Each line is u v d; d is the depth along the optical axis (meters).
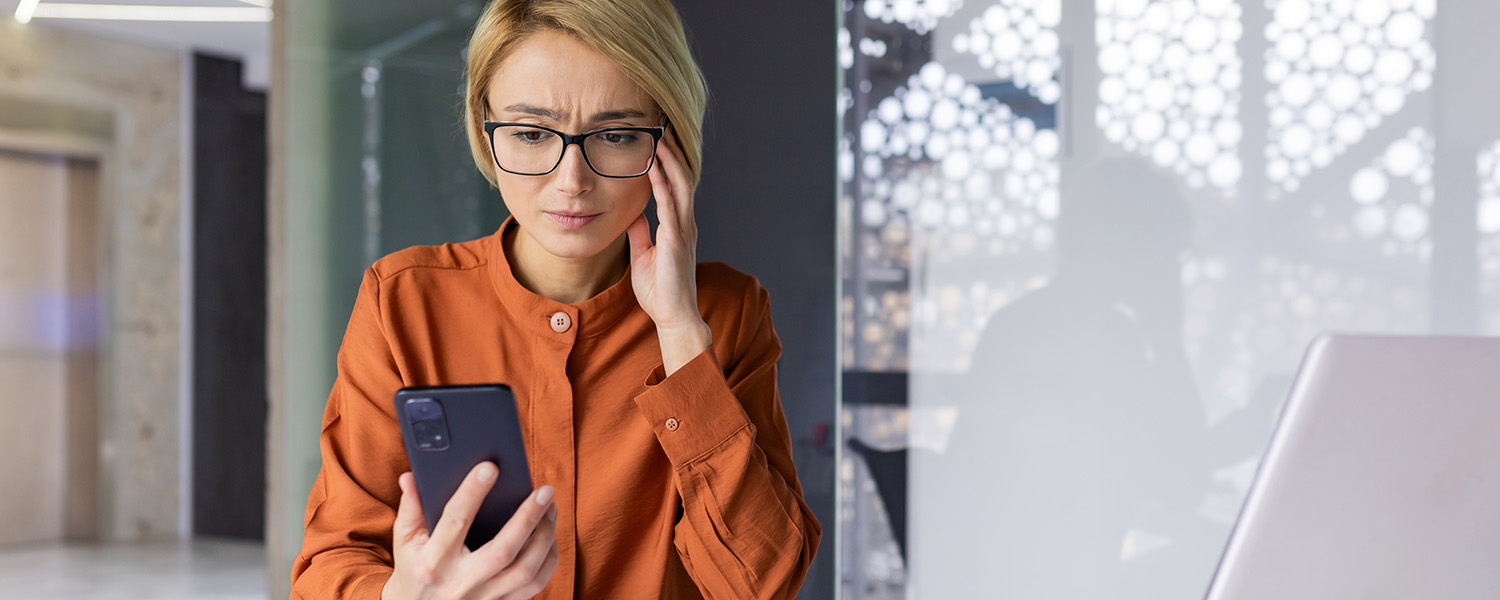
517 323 0.93
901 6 2.26
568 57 0.83
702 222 2.11
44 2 5.63
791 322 2.15
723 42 2.13
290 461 2.55
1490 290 1.93
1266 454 0.62
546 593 0.91
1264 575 0.61
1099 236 2.14
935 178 2.23
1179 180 2.10
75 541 6.22
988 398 2.20
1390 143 1.99
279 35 2.61
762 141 2.14
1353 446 0.61
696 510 0.89
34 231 6.06
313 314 2.55
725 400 0.89
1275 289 2.04
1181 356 2.09
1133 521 2.11
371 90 2.50
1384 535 0.60
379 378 0.91
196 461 6.65
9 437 5.97
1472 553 0.59
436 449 0.68
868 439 2.25
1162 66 2.10
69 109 6.10
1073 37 2.16
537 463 0.92
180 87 6.60
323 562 0.84
